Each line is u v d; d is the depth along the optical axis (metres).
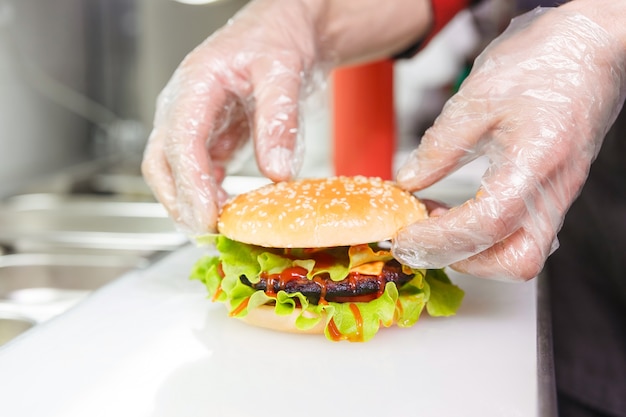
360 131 0.70
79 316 0.46
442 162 0.43
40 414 0.36
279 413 0.36
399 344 0.42
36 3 0.89
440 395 0.37
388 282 0.42
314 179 0.47
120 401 0.37
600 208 0.56
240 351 0.41
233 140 0.53
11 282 0.59
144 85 1.11
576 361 0.58
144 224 0.71
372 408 0.36
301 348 0.42
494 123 0.41
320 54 0.58
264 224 0.42
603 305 0.57
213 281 0.45
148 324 0.45
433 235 0.39
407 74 1.24
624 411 0.56
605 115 0.41
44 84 0.91
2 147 0.82
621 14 0.41
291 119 0.49
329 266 0.42
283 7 0.53
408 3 0.61
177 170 0.46
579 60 0.40
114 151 1.08
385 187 0.45
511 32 0.44
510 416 0.35
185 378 0.39
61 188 0.84
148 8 1.08
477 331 0.43
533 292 0.48
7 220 0.72
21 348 0.42
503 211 0.38
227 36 0.51
